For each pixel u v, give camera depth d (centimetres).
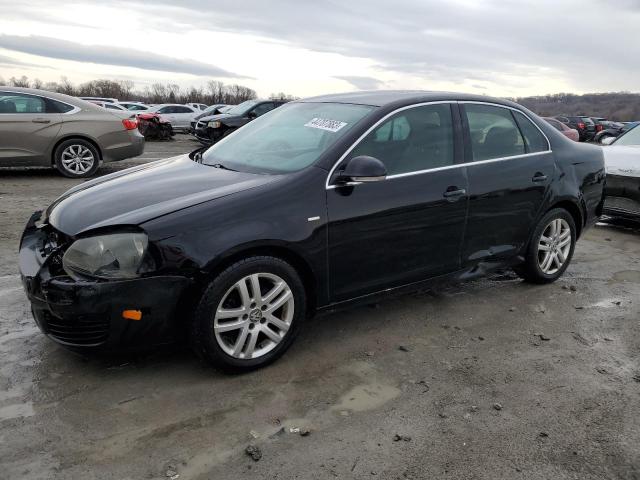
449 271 409
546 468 254
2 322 374
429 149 390
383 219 358
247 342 321
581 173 496
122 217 300
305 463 252
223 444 262
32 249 331
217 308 304
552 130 487
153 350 306
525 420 291
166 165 413
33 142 906
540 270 486
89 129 946
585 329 409
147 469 244
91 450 254
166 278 290
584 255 607
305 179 335
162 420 278
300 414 289
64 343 295
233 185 335
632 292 493
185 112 2672
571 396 316
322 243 334
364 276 361
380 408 297
